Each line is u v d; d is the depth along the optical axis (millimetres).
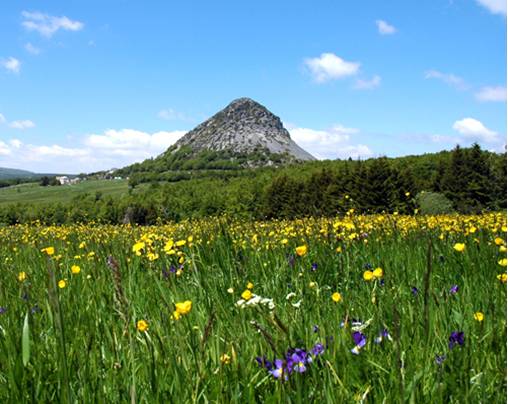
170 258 4816
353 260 4605
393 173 78562
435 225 8414
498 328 2658
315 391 1916
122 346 2559
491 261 4332
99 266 4660
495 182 78250
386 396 1987
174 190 145375
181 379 1987
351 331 2457
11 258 6695
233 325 2832
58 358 2172
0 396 2025
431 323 2699
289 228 7754
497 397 1957
